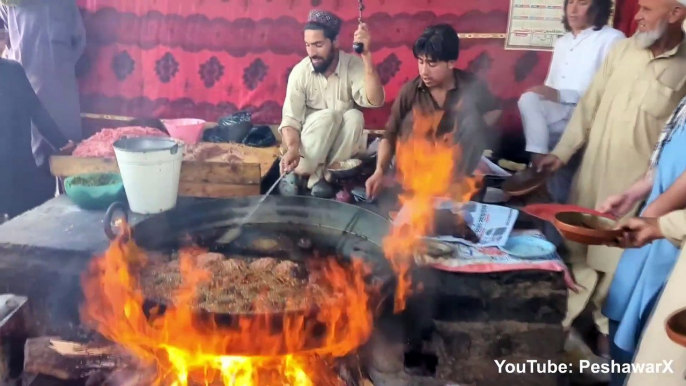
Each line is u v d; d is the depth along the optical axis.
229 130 1.75
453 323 1.25
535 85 1.64
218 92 1.78
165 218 1.35
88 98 1.82
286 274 1.18
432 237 1.40
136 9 1.74
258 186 1.61
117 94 1.81
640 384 1.24
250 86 1.76
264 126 1.77
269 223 1.45
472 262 1.28
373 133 1.72
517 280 1.25
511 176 1.67
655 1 1.46
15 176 1.75
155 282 1.15
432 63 1.63
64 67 1.77
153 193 1.43
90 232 1.36
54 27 1.74
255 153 1.71
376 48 1.67
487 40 1.63
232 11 1.71
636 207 1.50
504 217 1.49
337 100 1.71
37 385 1.35
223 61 1.76
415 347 1.27
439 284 1.24
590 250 1.57
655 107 1.51
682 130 1.32
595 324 1.60
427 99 1.66
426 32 1.62
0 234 1.33
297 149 1.69
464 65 1.64
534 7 1.59
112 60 1.79
